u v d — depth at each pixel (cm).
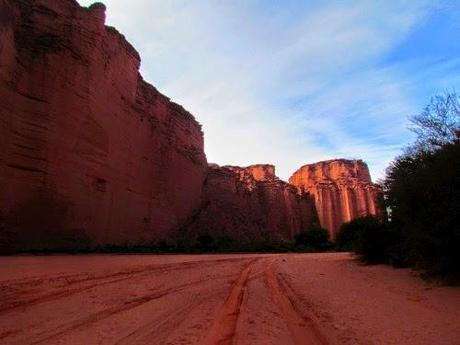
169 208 6294
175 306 915
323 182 11444
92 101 4312
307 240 7081
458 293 1016
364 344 607
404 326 713
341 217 11056
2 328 684
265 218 9731
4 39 3412
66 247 3631
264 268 2106
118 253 3619
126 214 4953
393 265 1817
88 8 4594
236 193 9519
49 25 4147
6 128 3369
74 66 4122
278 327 721
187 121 7744
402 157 1716
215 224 7350
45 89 3791
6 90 3409
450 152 1203
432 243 1245
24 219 3378
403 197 1414
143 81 6438
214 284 1353
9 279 1243
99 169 4356
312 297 1083
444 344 594
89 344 588
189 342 605
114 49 4953
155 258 2747
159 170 6119
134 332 663
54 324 715
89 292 1088
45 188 3588
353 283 1391
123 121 5072
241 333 671
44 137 3672
